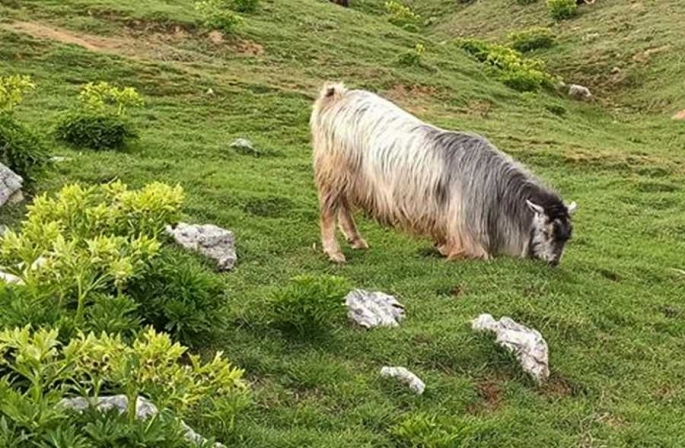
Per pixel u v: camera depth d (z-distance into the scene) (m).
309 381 6.57
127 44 22.75
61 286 5.62
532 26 40.44
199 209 10.97
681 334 9.19
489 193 9.88
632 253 12.59
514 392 7.12
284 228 10.99
